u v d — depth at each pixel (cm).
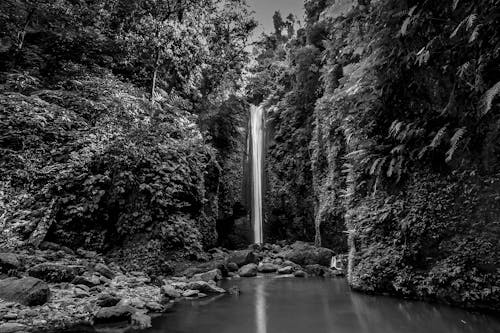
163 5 1362
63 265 548
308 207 1358
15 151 703
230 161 1555
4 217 617
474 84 432
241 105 1748
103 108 972
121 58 1339
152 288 619
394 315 437
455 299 454
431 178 523
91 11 1248
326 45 1147
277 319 438
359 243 665
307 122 1416
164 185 867
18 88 868
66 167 748
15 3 980
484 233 434
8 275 484
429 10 502
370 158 630
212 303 541
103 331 361
